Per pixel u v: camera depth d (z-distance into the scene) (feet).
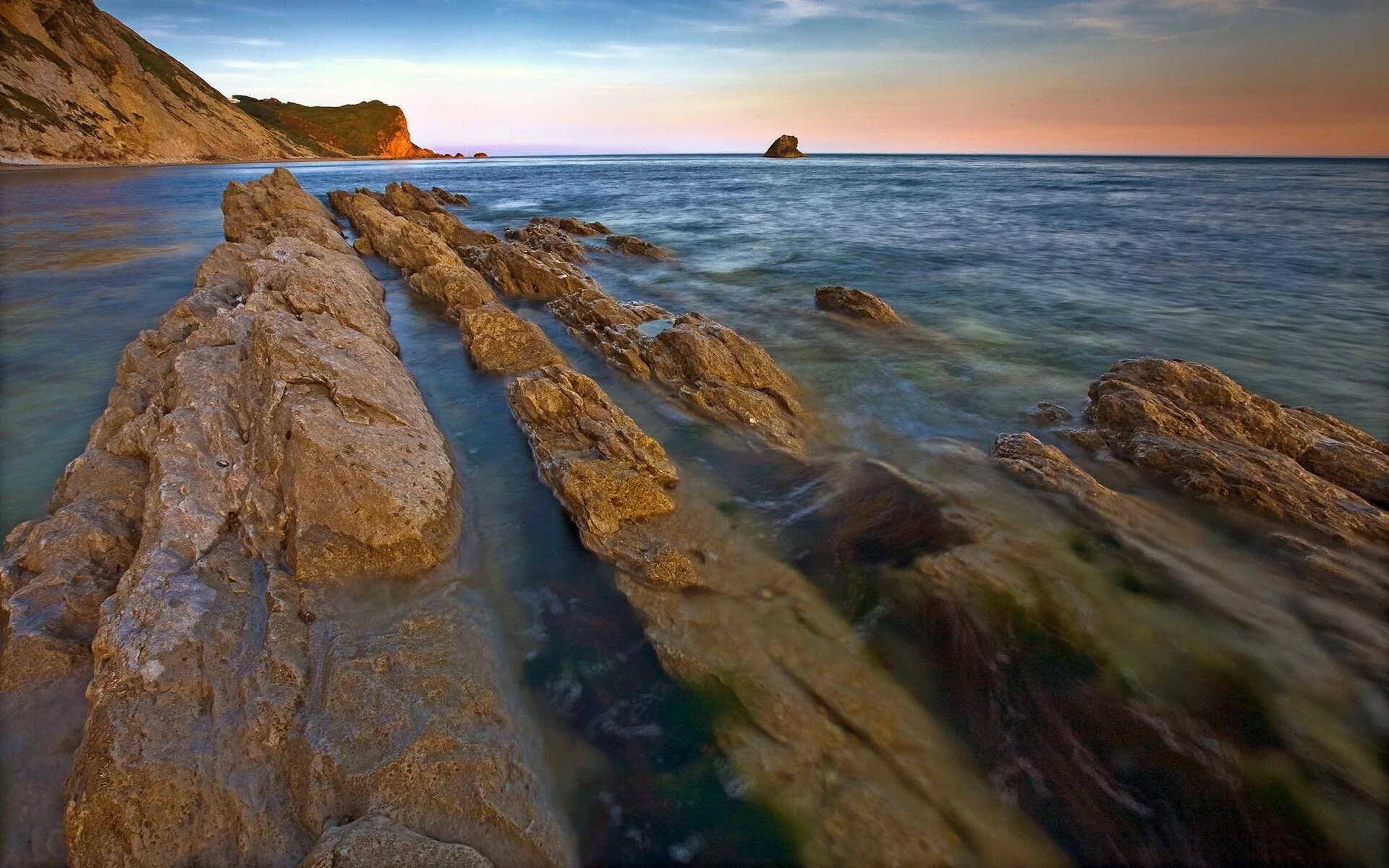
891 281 69.97
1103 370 43.39
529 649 20.31
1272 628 20.99
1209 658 19.88
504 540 25.30
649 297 63.36
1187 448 28.68
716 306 59.93
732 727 17.61
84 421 36.42
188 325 39.70
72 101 260.62
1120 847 14.99
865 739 17.17
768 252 88.79
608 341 45.52
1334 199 155.22
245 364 29.94
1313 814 15.70
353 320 39.50
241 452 25.41
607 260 82.58
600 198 178.60
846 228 111.55
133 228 104.78
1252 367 43.80
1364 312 56.29
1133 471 29.63
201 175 233.35
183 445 24.32
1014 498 27.89
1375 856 14.89
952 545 24.52
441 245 69.82
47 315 55.67
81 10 306.14
